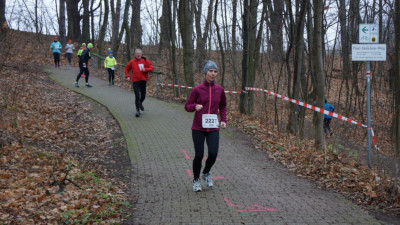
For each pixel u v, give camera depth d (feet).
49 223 12.16
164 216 13.79
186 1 44.11
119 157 22.36
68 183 16.29
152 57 80.64
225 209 14.58
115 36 75.56
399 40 27.12
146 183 17.80
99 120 31.91
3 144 20.36
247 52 36.40
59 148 22.57
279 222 13.37
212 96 16.02
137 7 77.97
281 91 57.41
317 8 24.38
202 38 74.95
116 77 63.72
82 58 49.39
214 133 16.30
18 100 32.96
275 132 30.32
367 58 21.59
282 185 17.95
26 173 17.01
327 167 20.74
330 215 14.11
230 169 20.52
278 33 45.65
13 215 12.45
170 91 52.19
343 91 71.67
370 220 13.65
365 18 51.03
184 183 17.87
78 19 99.71
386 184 17.30
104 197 15.19
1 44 27.02
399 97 27.25
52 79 53.83
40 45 83.35
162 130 28.96
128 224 13.02
